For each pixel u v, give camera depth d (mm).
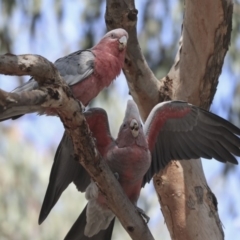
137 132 8352
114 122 15586
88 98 9141
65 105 7141
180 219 9633
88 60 9039
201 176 9859
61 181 8703
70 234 8867
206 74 10141
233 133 8773
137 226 8227
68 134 7527
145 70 10109
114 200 8039
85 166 7754
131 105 8477
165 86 10273
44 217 8562
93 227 8820
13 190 15977
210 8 9828
